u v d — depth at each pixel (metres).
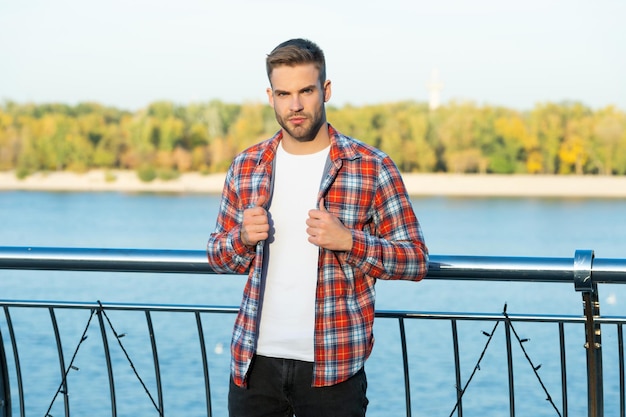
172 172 78.69
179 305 2.94
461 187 73.62
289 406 2.52
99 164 79.44
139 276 34.00
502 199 74.50
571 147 73.19
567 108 73.25
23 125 79.94
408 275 2.41
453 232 57.94
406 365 2.88
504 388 13.66
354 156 2.44
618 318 2.69
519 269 2.60
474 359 16.33
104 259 2.81
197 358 15.82
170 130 78.31
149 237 54.62
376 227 2.51
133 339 17.83
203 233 57.22
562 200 73.56
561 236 55.56
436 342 18.75
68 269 2.85
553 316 2.74
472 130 73.38
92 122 79.44
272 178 2.49
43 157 80.19
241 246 2.46
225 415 11.54
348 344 2.41
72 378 13.77
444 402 13.42
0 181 79.62
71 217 67.50
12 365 14.59
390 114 72.75
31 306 3.02
